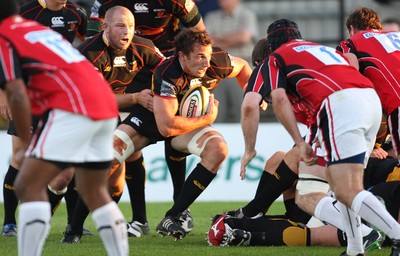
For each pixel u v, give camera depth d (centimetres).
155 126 2495
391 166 2336
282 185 2334
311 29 5194
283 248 2188
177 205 2383
